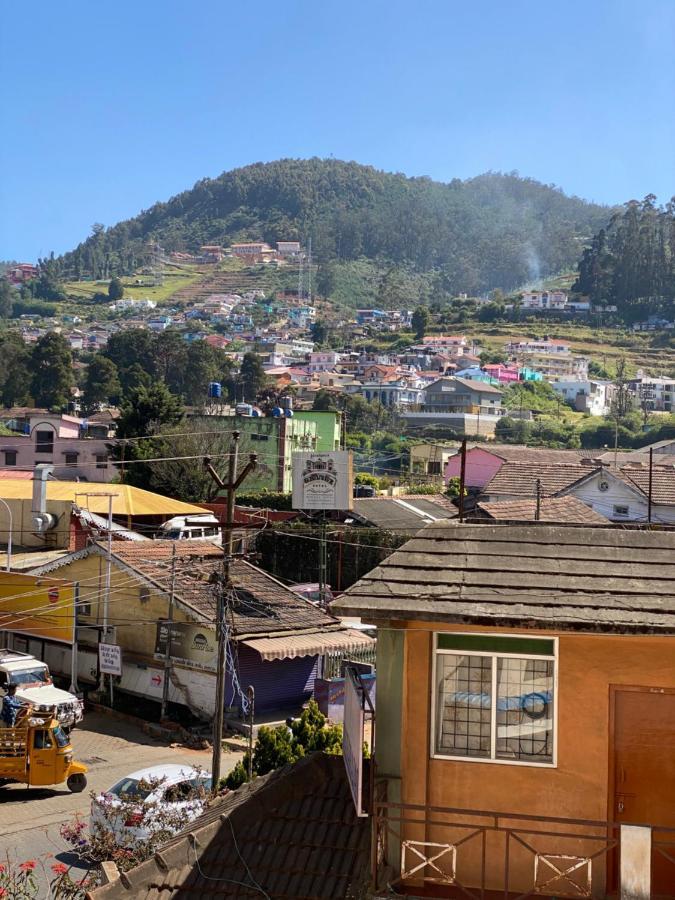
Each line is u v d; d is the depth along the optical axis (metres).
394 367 185.00
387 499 56.91
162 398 71.19
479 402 152.38
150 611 33.03
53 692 28.42
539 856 9.65
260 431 71.38
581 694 10.05
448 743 10.31
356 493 68.25
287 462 71.38
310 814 11.40
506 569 10.43
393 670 10.34
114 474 70.69
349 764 11.02
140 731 30.83
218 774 21.22
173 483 61.75
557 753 10.06
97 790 25.09
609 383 177.00
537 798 10.09
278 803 11.57
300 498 47.97
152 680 32.81
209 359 157.12
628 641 9.98
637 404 164.50
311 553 49.28
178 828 17.70
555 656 10.09
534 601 9.88
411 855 10.19
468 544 10.87
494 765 10.17
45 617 34.66
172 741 29.83
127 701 33.16
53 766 24.53
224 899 10.53
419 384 173.75
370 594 10.17
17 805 23.80
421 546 10.87
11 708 27.19
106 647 32.44
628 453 79.94
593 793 9.98
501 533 10.98
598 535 10.88
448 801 10.22
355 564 49.09
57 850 20.48
